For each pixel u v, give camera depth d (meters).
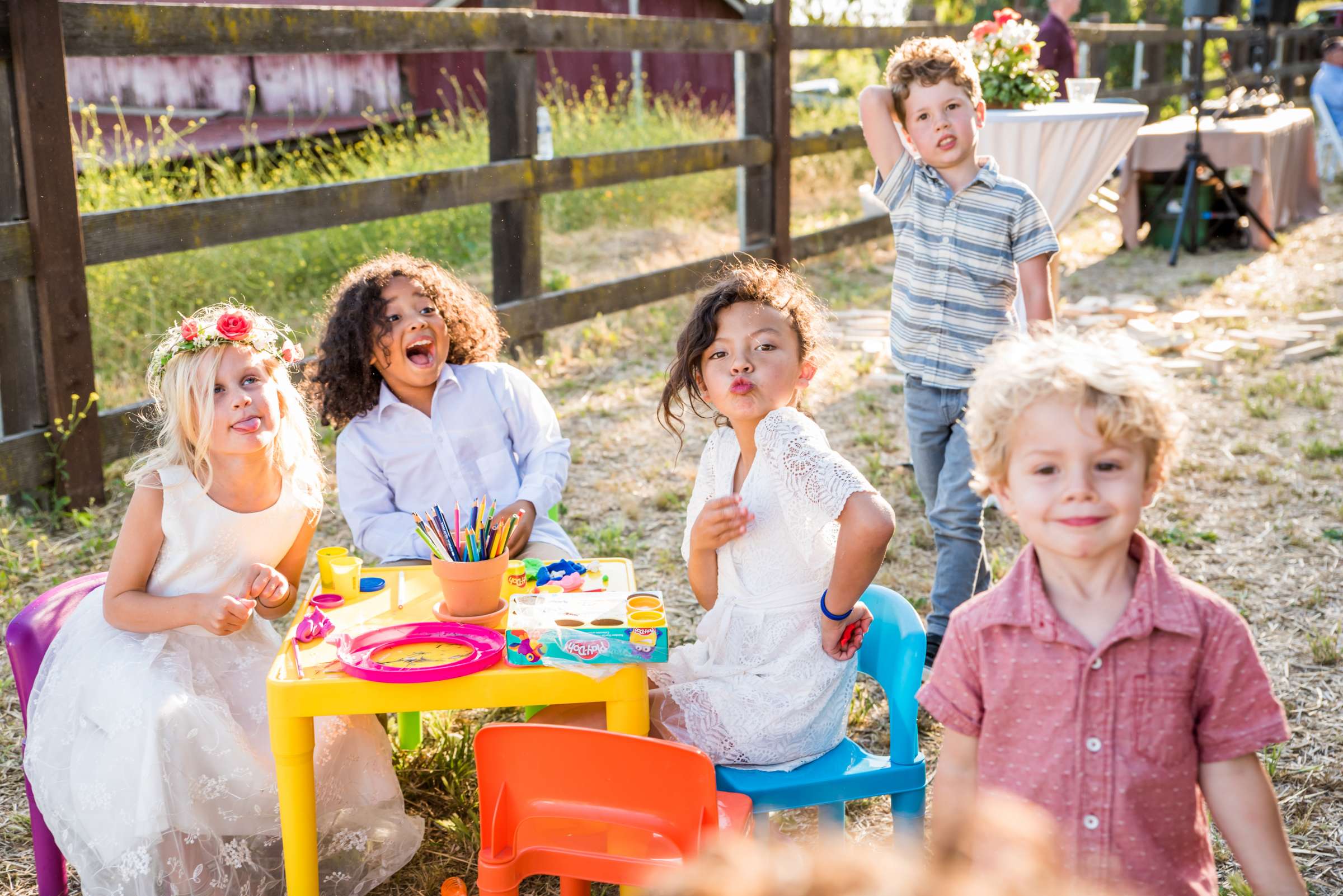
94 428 4.31
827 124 12.46
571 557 2.94
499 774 1.81
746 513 2.21
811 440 2.16
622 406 5.62
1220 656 1.47
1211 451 4.89
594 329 6.83
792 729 2.16
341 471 3.00
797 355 2.25
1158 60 11.86
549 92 11.66
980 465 1.58
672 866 1.74
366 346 2.92
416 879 2.45
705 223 9.99
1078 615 1.53
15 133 4.02
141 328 6.43
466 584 2.26
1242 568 3.81
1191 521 4.19
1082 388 1.46
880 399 5.69
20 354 4.21
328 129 10.02
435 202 5.37
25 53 3.91
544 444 3.12
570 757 1.77
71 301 4.16
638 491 4.62
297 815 2.11
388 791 2.47
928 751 2.86
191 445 2.33
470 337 3.12
